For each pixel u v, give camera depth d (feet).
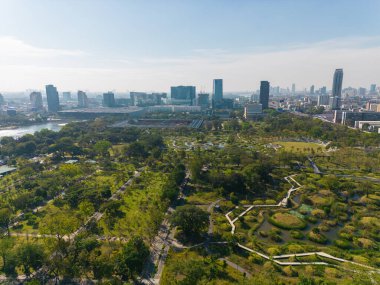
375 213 516.73
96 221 489.26
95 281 338.95
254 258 376.27
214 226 472.03
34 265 349.61
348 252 398.21
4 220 453.58
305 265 364.38
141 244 374.63
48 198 599.98
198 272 314.55
